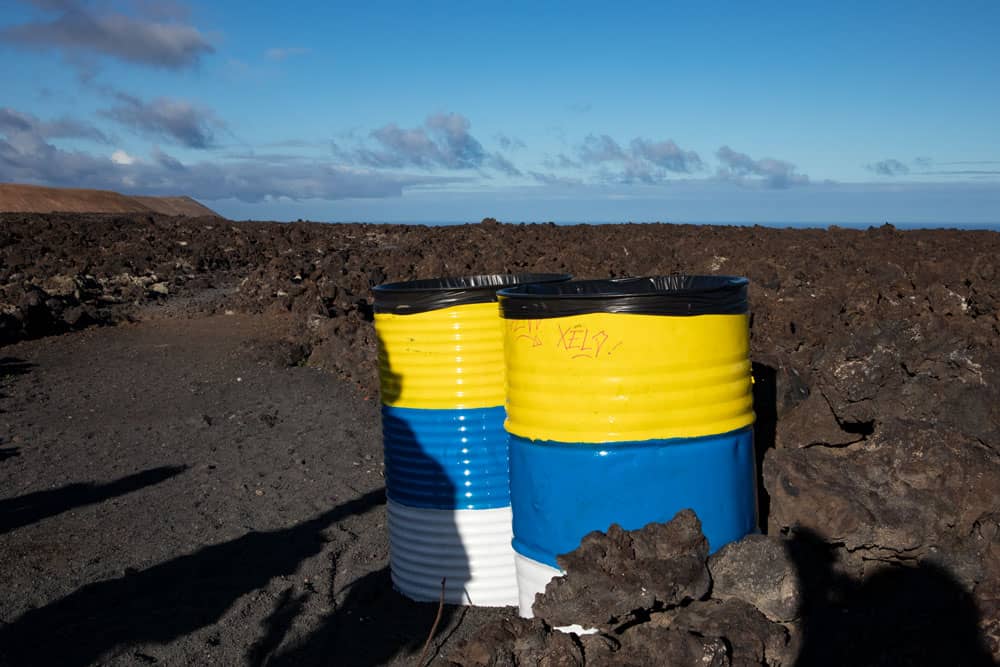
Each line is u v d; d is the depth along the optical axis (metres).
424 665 4.83
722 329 4.11
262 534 7.23
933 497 4.23
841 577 4.25
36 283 20.78
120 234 31.80
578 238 32.31
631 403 4.02
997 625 3.80
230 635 5.39
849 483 4.39
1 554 6.81
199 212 82.00
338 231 37.84
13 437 10.16
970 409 4.99
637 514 4.08
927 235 28.12
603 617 3.93
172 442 10.00
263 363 14.08
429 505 5.48
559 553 4.22
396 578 5.80
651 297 3.96
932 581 4.12
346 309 17.11
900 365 5.25
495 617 5.35
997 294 10.52
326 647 5.15
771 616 4.05
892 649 3.85
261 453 9.55
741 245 24.81
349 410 11.37
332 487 8.41
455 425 5.39
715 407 4.11
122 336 16.80
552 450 4.18
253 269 26.05
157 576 6.38
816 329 10.34
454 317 5.31
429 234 36.06
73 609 5.83
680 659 3.76
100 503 8.02
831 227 34.19
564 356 4.09
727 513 4.19
